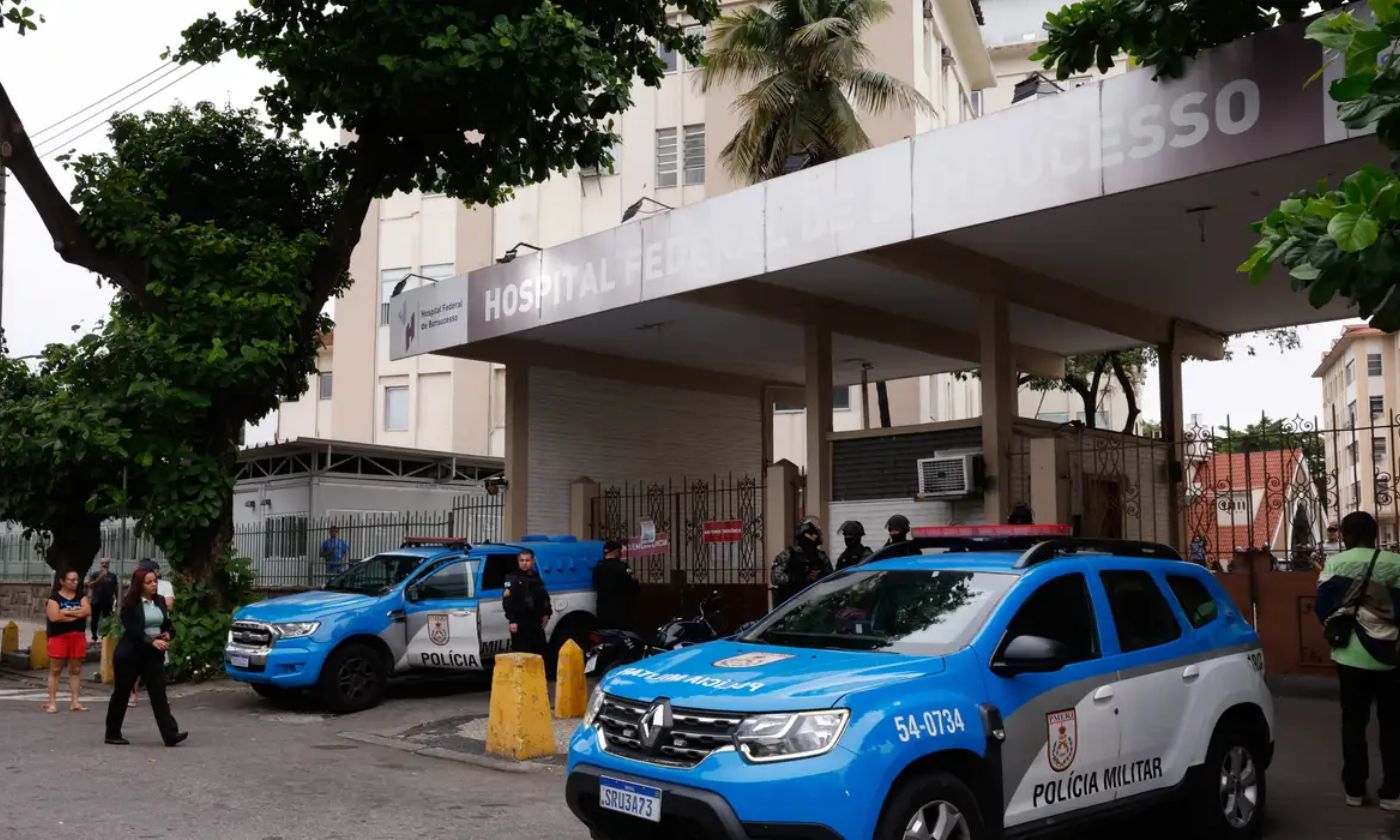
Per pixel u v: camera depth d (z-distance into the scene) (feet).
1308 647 40.24
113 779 29.50
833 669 17.74
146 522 53.88
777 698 16.72
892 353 64.95
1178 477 53.57
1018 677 18.71
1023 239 43.09
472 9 46.47
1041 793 18.67
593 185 110.73
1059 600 20.31
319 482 81.51
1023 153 35.68
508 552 47.93
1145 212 39.63
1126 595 21.57
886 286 50.55
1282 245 19.92
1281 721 36.14
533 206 113.70
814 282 49.75
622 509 63.41
